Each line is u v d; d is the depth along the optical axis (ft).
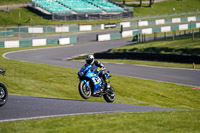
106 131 71.41
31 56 501.56
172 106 206.69
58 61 431.43
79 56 531.09
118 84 255.50
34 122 82.53
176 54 407.44
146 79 288.30
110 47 633.61
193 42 499.92
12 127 76.59
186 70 339.98
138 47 511.40
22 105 111.55
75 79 266.77
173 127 76.18
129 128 74.49
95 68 129.90
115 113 97.35
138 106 133.28
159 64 392.88
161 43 540.52
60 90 226.58
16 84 226.38
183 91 244.22
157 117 90.74
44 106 111.14
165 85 262.67
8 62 334.65
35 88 222.48
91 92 129.39
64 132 71.31
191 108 203.92
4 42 592.60
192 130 73.10
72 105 116.37
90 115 92.73
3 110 100.94
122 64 402.93
